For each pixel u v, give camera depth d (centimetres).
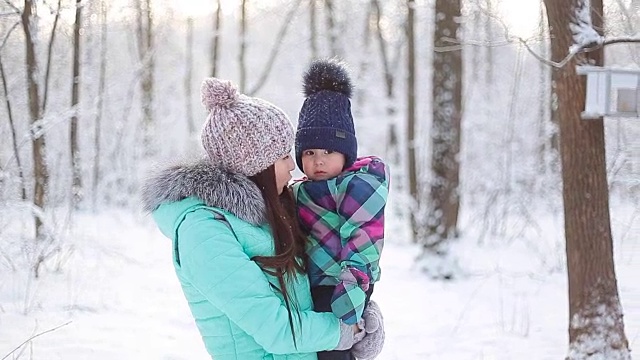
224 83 217
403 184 1606
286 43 2152
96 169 1662
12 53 1091
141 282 878
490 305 748
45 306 727
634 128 1036
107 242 1125
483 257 1019
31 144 980
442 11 966
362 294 216
